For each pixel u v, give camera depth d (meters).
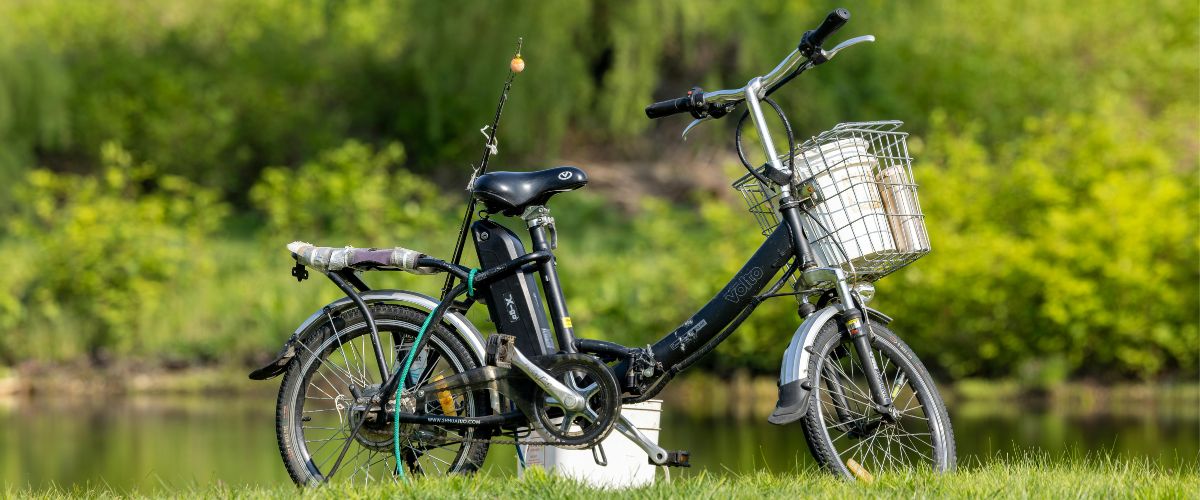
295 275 8.41
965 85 33.12
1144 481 8.12
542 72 33.34
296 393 8.16
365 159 28.98
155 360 24.66
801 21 33.06
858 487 7.57
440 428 8.02
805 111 33.16
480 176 8.16
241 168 39.34
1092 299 20.73
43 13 43.88
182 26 44.31
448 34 34.06
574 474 8.34
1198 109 32.75
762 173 8.19
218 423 20.16
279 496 7.72
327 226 27.75
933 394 8.29
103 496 9.43
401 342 8.23
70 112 38.28
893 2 33.47
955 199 22.19
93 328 25.14
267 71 40.50
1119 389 21.30
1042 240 21.36
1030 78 33.72
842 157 8.00
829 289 8.21
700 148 35.81
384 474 8.39
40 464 16.23
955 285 21.02
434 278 23.14
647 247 27.50
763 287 8.11
